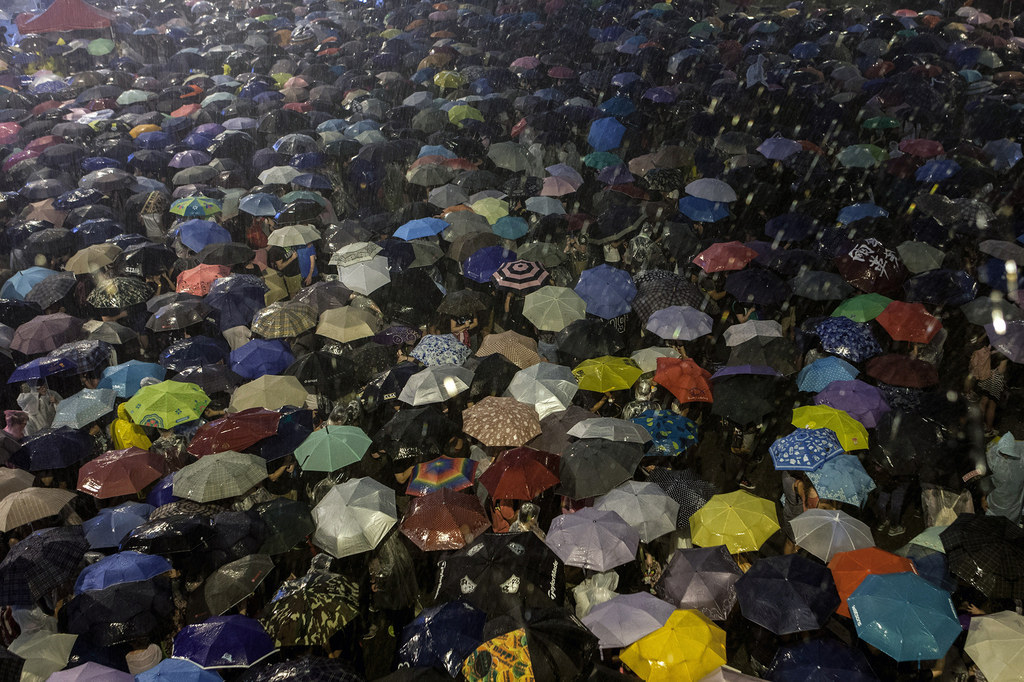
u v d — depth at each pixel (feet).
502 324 35.88
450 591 19.30
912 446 24.58
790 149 50.19
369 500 21.70
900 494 25.67
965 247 39.45
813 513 21.29
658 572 21.83
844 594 18.69
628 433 24.09
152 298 36.24
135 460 24.58
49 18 82.17
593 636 17.43
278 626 18.06
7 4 103.09
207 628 17.75
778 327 31.32
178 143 55.57
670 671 16.84
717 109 59.57
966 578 18.93
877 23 68.95
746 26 75.77
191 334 33.96
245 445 24.91
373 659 23.26
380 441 25.17
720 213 43.11
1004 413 32.19
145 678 16.81
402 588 21.72
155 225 45.03
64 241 41.09
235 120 57.67
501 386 29.09
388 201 48.65
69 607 18.97
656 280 34.60
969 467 25.67
